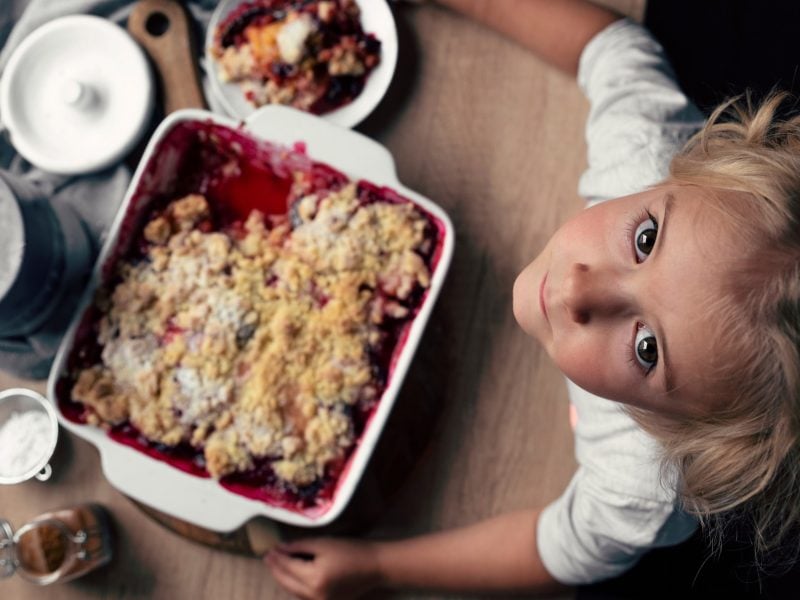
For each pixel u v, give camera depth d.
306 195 0.89
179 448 0.84
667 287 0.59
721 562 1.09
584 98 0.91
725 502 0.66
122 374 0.84
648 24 1.11
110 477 0.82
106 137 0.90
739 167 0.61
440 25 0.91
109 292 0.85
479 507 0.89
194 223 0.88
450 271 0.90
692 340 0.59
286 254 0.87
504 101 0.91
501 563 0.88
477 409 0.89
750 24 1.12
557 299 0.66
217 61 0.90
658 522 0.83
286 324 0.84
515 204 0.90
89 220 0.90
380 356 0.86
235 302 0.85
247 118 0.85
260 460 0.83
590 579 0.89
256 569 0.89
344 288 0.85
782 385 0.60
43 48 0.91
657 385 0.62
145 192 0.86
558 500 0.88
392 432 0.88
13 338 0.86
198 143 0.88
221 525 0.82
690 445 0.66
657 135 0.85
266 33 0.88
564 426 0.89
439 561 0.88
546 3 0.89
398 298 0.85
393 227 0.85
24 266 0.77
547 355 0.89
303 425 0.83
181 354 0.84
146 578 0.88
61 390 0.83
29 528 0.83
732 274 0.58
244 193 0.90
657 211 0.62
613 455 0.84
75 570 0.85
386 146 0.91
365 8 0.90
